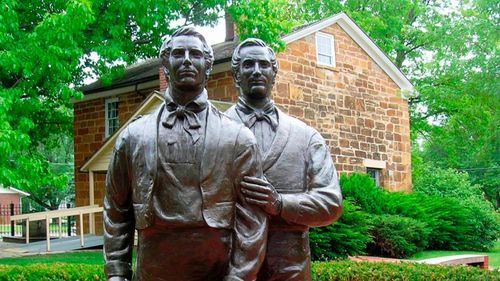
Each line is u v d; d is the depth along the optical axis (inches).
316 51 644.7
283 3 855.1
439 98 717.3
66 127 770.8
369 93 704.4
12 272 288.4
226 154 105.0
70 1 429.1
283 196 114.9
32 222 727.7
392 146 727.7
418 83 979.3
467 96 674.8
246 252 105.0
